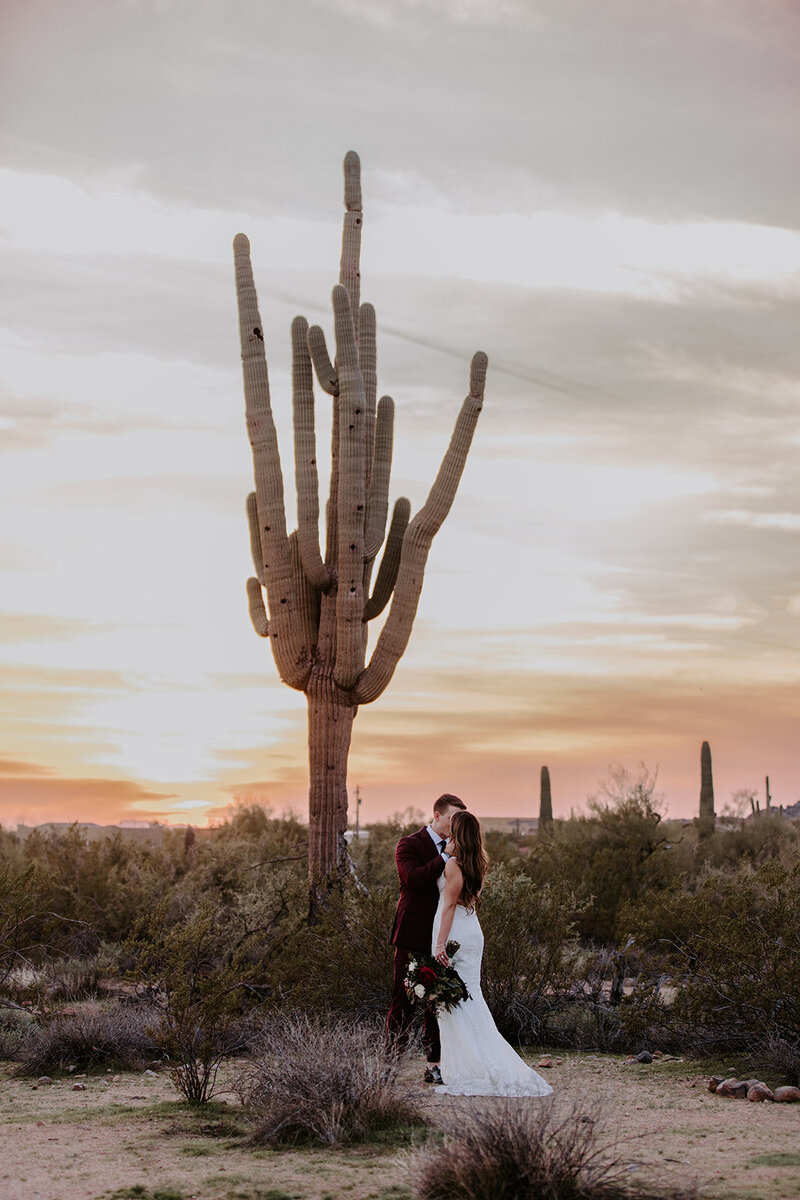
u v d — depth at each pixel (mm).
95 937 16281
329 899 11250
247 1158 5824
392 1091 6609
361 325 13719
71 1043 9141
